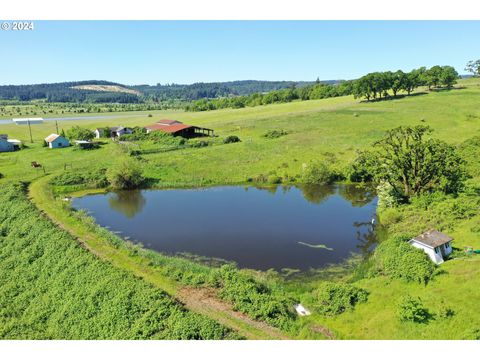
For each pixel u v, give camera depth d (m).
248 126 110.56
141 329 25.69
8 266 38.22
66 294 31.66
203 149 84.69
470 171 56.44
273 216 50.91
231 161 75.38
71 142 98.56
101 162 76.00
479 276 28.12
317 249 40.25
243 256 38.78
